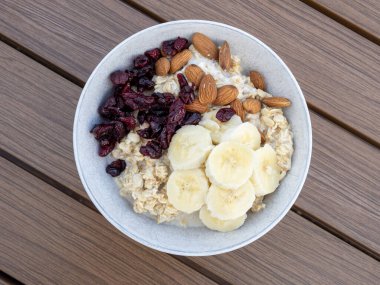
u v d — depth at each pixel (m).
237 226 0.31
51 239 0.35
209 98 0.30
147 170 0.30
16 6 0.36
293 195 0.30
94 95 0.31
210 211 0.30
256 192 0.30
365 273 0.36
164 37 0.31
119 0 0.36
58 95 0.35
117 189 0.32
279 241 0.36
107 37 0.36
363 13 0.37
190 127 0.30
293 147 0.32
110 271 0.35
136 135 0.31
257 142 0.30
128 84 0.31
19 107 0.35
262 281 0.35
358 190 0.36
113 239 0.35
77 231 0.35
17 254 0.35
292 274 0.35
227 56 0.31
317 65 0.36
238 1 0.36
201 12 0.36
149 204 0.31
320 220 0.36
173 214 0.31
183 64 0.31
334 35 0.36
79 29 0.36
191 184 0.30
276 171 0.31
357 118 0.36
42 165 0.35
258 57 0.32
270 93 0.33
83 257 0.35
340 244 0.36
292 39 0.36
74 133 0.29
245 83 0.32
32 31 0.35
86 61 0.36
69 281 0.35
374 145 0.36
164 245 0.31
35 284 0.35
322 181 0.36
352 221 0.36
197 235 0.31
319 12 0.36
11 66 0.35
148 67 0.31
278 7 0.36
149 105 0.31
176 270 0.35
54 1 0.36
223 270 0.35
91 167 0.31
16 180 0.35
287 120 0.32
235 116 0.31
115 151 0.31
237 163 0.29
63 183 0.35
